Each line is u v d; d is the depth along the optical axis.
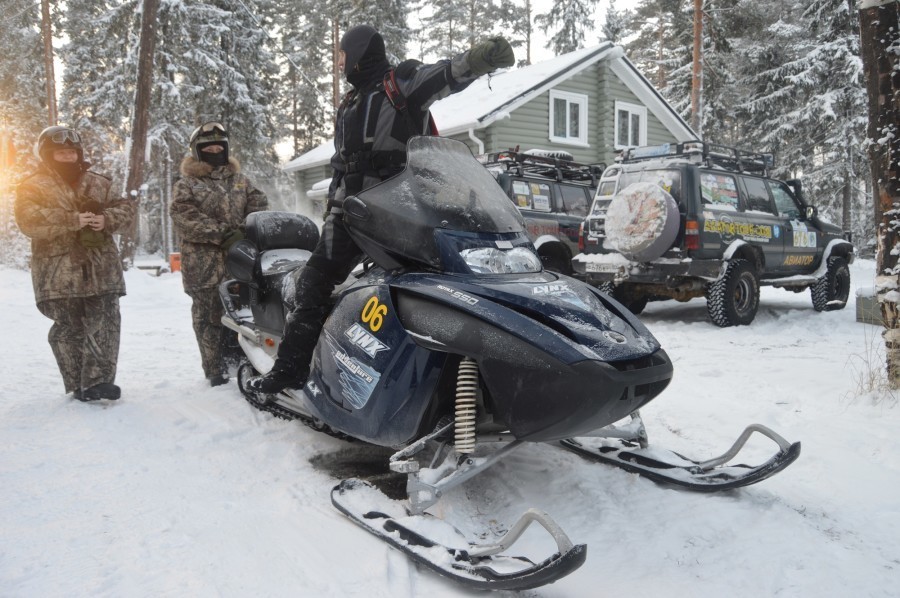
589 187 11.41
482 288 2.90
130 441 3.99
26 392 5.13
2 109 31.62
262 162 30.23
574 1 36.50
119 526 2.86
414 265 3.17
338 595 2.36
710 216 8.38
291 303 4.12
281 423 4.39
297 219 5.00
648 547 2.69
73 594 2.31
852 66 23.69
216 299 5.39
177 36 25.75
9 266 21.30
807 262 9.84
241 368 5.04
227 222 5.40
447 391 2.99
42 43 33.69
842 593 2.37
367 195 3.21
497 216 3.27
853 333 8.02
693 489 3.20
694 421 4.44
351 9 29.97
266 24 33.28
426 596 2.38
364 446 4.01
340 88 32.41
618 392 2.64
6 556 2.58
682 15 28.39
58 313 4.81
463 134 18.77
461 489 3.30
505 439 3.19
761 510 3.01
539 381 2.64
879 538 2.79
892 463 3.61
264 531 2.85
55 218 4.50
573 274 10.58
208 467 3.62
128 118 26.72
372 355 3.12
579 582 2.46
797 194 10.12
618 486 3.29
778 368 5.85
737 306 8.70
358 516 2.89
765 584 2.43
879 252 4.94
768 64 28.12
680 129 22.30
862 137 24.42
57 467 3.54
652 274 8.39
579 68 19.48
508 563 2.38
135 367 6.18
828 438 4.00
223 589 2.37
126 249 17.39
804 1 27.02
